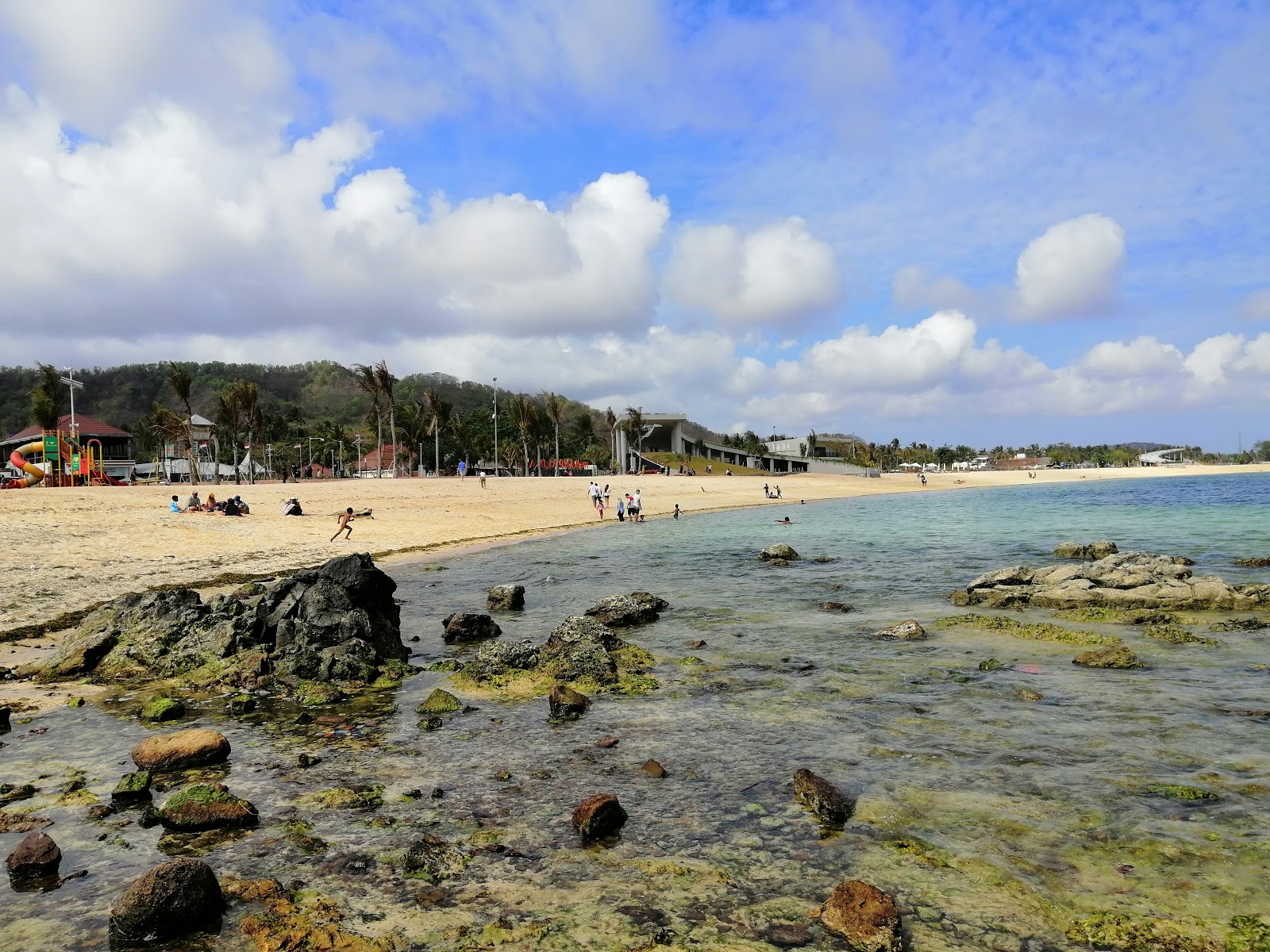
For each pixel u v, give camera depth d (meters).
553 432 160.50
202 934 5.05
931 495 100.50
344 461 162.00
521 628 17.23
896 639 14.74
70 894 5.59
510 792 7.54
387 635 14.50
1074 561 27.81
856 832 6.53
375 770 8.20
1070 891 5.55
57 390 78.25
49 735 9.59
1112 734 9.00
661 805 7.14
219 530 35.81
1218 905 5.31
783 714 10.07
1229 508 56.56
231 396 95.38
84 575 22.89
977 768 7.98
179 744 8.41
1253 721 9.41
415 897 5.52
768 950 4.83
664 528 49.84
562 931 5.07
